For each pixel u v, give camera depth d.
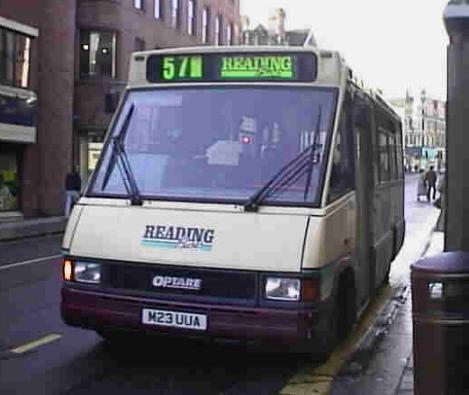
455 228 5.29
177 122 7.21
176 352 7.54
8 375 6.66
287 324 6.14
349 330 7.94
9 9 26.48
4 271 13.42
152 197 6.79
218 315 6.26
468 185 5.26
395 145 12.71
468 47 5.20
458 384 4.79
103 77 34.47
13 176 27.89
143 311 6.46
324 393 6.38
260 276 6.23
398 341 8.41
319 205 6.48
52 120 29.30
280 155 6.82
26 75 27.73
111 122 7.42
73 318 6.79
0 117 26.03
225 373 6.91
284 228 6.36
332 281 6.68
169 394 6.25
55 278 12.51
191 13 44.22
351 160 7.62
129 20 35.78
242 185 6.71
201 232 6.46
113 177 7.07
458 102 5.24
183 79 7.39
